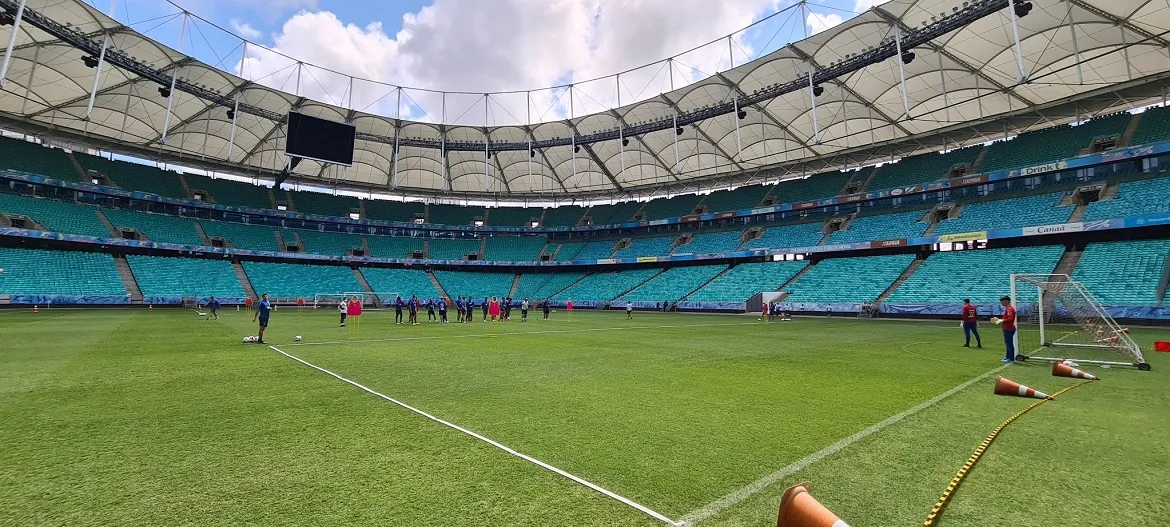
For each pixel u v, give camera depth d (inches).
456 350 583.2
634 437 225.1
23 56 1250.0
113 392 320.2
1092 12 1016.2
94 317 1106.7
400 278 2282.2
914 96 1405.0
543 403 297.1
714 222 2251.5
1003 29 1103.6
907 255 1556.3
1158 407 282.5
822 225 1860.2
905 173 1774.1
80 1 1106.7
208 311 1486.2
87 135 1740.9
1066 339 695.7
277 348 581.9
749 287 1748.3
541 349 599.5
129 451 201.8
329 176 2309.3
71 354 495.5
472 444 213.8
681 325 1085.1
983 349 594.2
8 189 1690.5
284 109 1684.3
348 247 2335.1
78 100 1496.1
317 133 1550.2
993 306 1146.7
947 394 324.5
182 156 1974.7
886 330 911.0
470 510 147.4
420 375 399.2
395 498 156.2
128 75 1393.9
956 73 1282.0
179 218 2012.8
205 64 1354.6
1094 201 1291.8
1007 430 235.3
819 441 219.1
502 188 2519.7
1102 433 229.3
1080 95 1326.3
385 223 2502.5
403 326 1013.2
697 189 2412.6
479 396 317.1
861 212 1829.5
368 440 218.8
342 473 178.4
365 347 608.1
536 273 2573.8
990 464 187.8
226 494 158.9
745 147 1866.4
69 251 1615.4
